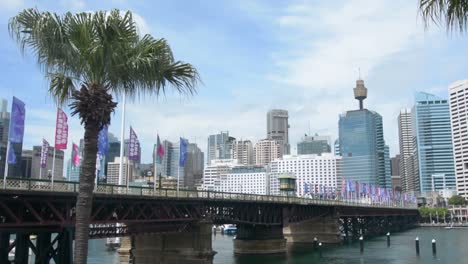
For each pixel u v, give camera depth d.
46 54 22.61
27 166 84.69
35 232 46.09
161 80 23.88
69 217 48.41
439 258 102.19
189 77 24.58
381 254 112.25
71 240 47.56
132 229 63.53
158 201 64.75
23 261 45.03
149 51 23.20
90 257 103.88
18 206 45.84
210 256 74.56
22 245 45.25
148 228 65.56
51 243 47.50
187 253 73.50
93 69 22.94
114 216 58.97
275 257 105.44
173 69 24.12
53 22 21.91
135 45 23.33
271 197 105.06
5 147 70.12
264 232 114.00
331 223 150.00
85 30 22.16
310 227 151.50
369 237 185.75
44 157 60.38
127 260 85.31
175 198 68.00
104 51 22.50
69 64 22.95
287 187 167.75
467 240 160.75
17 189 43.50
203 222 74.31
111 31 22.34
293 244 145.12
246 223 92.75
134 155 71.12
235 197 89.00
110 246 128.25
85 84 23.23
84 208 21.77
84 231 21.55
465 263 92.44
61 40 22.05
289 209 114.44
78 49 22.59
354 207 160.12
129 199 58.28
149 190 64.38
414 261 96.81
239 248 115.00
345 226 170.75
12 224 43.16
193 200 73.25
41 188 46.47
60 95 23.98
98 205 55.00
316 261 97.31
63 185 48.66
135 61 22.45
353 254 112.62
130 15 22.98
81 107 22.34
